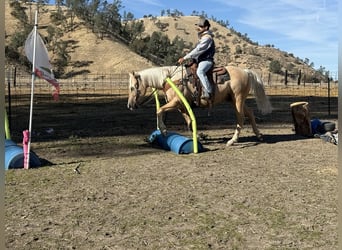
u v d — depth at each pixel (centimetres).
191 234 440
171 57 8562
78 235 441
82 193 582
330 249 401
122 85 4669
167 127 1284
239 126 912
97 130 1225
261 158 790
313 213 498
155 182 633
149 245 415
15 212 507
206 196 565
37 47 695
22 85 3919
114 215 497
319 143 948
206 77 841
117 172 695
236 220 478
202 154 831
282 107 2039
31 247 412
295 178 651
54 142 1002
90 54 8012
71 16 9194
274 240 423
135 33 10256
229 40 15762
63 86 4469
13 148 748
